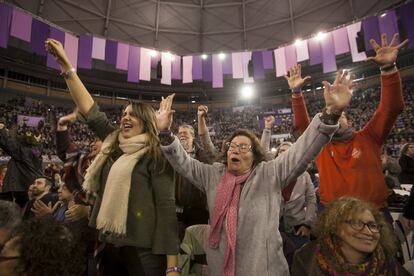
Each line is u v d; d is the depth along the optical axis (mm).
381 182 1873
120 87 24281
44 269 885
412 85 17953
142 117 1551
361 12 15836
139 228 1339
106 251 1456
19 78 19859
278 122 19938
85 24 16953
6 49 17312
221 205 1400
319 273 1241
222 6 18672
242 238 1308
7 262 889
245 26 19062
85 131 17953
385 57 1799
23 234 942
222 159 1650
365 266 1184
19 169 3117
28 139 3244
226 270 1293
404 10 6957
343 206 1279
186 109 27016
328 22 17125
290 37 18453
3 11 6793
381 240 1256
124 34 18219
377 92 18719
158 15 18484
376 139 1942
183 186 1777
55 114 19703
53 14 15703
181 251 1618
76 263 967
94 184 1541
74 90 1702
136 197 1386
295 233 2387
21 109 18156
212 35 19609
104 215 1318
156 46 19125
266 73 22359
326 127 1254
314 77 22297
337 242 1270
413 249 2002
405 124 14477
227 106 26875
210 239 1405
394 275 1181
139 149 1476
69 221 1810
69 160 2207
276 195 1380
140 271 1302
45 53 7590
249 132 1591
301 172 1342
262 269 1230
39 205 2312
